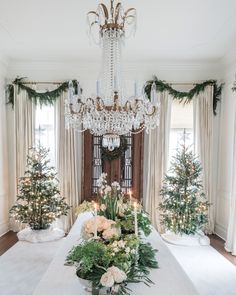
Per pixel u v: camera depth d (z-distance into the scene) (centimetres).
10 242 411
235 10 293
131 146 467
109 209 224
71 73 470
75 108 249
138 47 404
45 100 459
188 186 404
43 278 171
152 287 160
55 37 369
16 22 324
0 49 414
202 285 292
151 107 251
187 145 471
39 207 396
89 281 147
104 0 271
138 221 213
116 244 156
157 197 456
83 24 328
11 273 312
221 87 459
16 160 459
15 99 455
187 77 472
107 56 255
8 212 467
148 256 188
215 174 470
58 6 286
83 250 149
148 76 471
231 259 358
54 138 472
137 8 287
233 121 418
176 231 401
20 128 457
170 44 393
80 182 472
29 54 436
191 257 363
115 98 239
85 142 465
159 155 456
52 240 411
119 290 144
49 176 412
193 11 295
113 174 468
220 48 406
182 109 474
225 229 434
